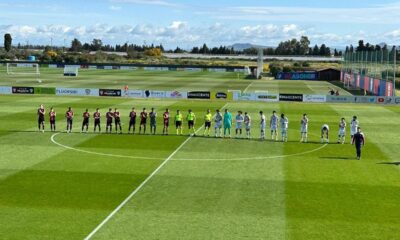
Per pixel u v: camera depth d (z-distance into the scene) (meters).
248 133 44.81
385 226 22.14
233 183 28.98
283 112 66.25
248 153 37.78
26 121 52.75
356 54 116.62
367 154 37.97
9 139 42.16
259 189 27.78
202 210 24.06
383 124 55.06
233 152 38.09
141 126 50.47
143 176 30.31
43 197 25.83
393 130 50.56
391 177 30.81
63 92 86.06
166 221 22.50
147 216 23.12
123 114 60.75
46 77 130.88
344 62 137.25
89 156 35.81
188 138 44.09
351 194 27.02
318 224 22.33
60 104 70.81
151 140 42.75
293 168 32.97
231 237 20.70
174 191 27.20
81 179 29.45
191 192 27.06
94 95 85.31
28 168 31.91
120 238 20.44
